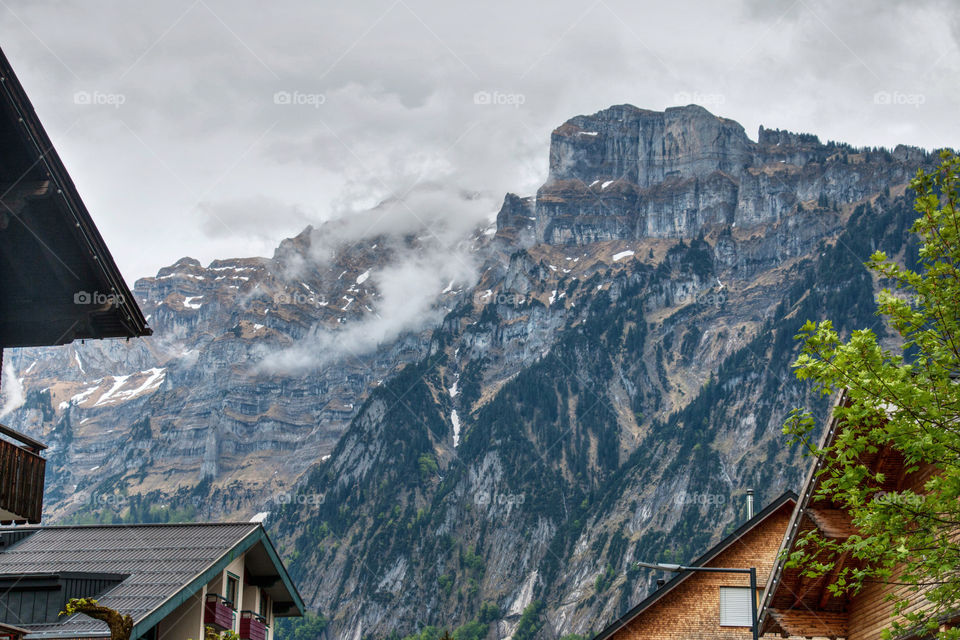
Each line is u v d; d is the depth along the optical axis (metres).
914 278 31.56
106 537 57.91
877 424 32.84
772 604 44.84
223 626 54.56
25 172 39.84
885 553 31.86
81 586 51.66
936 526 31.00
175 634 51.72
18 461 40.03
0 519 40.62
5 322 42.88
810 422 32.41
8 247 42.03
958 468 29.78
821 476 41.59
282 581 61.91
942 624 34.53
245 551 58.06
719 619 69.81
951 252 31.33
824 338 31.91
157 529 58.69
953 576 31.45
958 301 30.86
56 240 41.75
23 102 38.44
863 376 30.84
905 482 39.81
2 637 41.56
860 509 31.77
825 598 44.41
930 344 31.30
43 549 56.78
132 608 48.44
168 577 51.81
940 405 30.56
